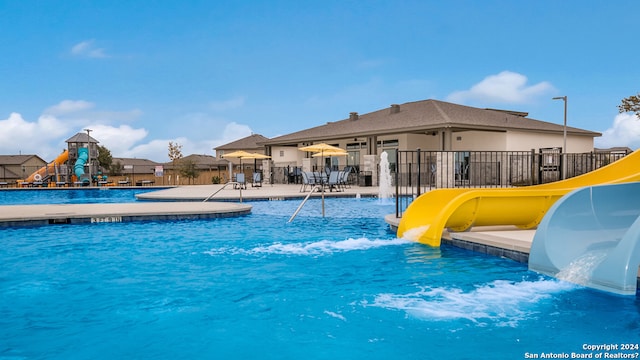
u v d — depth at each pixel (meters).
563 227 5.26
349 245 7.22
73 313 3.93
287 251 6.76
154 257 6.37
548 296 4.33
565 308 3.97
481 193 6.97
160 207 12.13
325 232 8.77
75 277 5.23
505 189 7.52
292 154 35.41
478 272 5.37
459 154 25.86
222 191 21.16
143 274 5.35
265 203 15.76
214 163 55.66
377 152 28.19
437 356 2.96
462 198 6.89
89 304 4.20
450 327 3.51
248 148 55.84
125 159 71.69
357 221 10.64
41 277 5.23
